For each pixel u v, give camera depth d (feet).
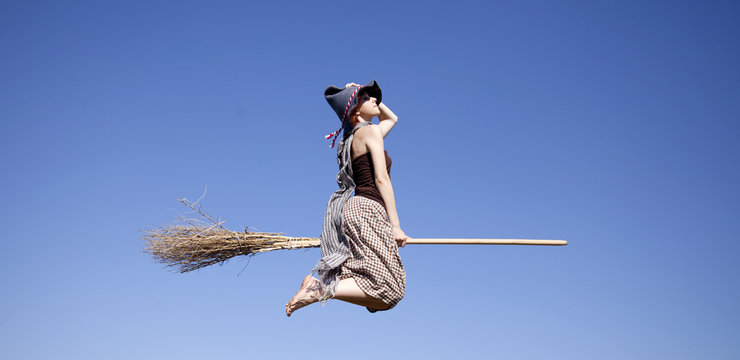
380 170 14.20
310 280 13.93
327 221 14.58
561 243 15.55
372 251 13.89
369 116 15.14
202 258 16.16
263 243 16.15
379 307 14.07
